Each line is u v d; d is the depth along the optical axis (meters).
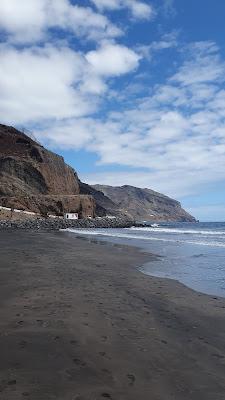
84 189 146.38
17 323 6.85
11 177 96.94
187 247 26.56
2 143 109.81
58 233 49.91
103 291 10.41
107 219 93.69
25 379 4.48
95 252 22.25
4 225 66.75
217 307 8.88
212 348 5.92
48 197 92.12
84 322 7.07
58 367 4.89
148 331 6.76
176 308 8.73
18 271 13.40
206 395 4.29
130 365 5.11
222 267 16.25
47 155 109.25
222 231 59.09
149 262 17.94
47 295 9.44
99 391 4.27
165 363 5.23
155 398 4.18
